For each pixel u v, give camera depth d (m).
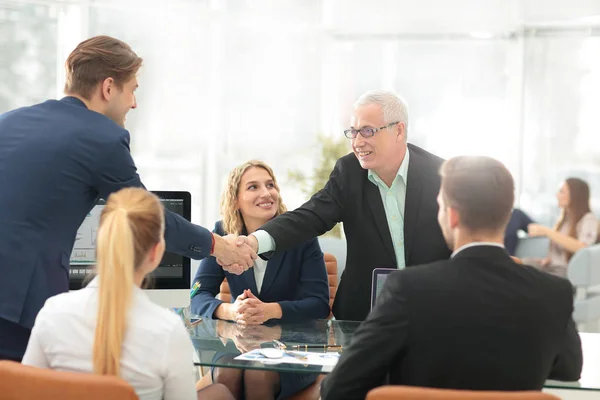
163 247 1.97
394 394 1.68
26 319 2.36
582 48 7.51
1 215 2.36
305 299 3.06
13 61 6.64
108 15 6.94
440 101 7.61
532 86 7.59
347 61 7.61
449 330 1.77
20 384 1.80
